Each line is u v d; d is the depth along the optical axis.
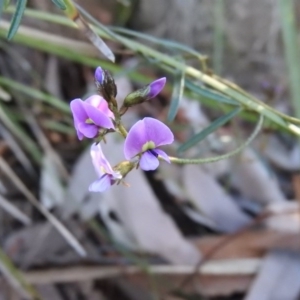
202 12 0.40
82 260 0.35
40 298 0.33
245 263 0.35
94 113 0.23
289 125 0.27
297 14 0.37
